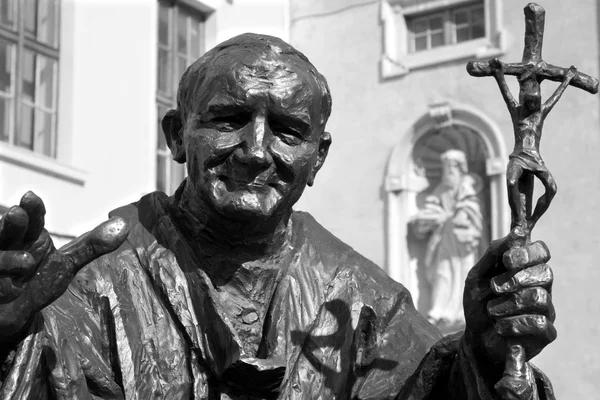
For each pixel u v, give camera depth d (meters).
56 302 3.08
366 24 14.66
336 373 3.22
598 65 13.05
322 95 3.16
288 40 14.66
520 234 2.79
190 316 3.16
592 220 12.80
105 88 12.05
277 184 3.08
